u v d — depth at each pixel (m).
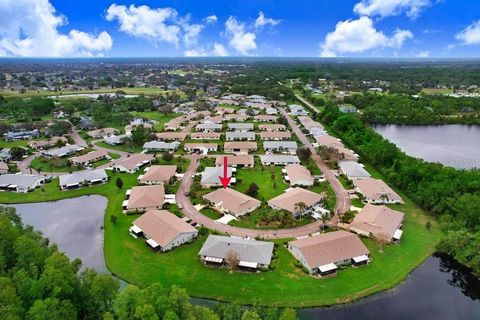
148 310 49.22
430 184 109.69
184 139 180.62
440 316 66.88
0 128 188.12
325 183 122.38
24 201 112.81
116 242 87.62
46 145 167.00
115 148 168.75
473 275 79.25
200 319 53.59
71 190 119.94
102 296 58.34
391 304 69.25
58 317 50.34
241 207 99.81
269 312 58.53
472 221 92.12
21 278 58.00
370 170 140.00
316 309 67.06
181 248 85.06
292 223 95.44
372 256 82.31
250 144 165.00
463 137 198.75
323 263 76.44
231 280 73.69
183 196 113.19
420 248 86.69
